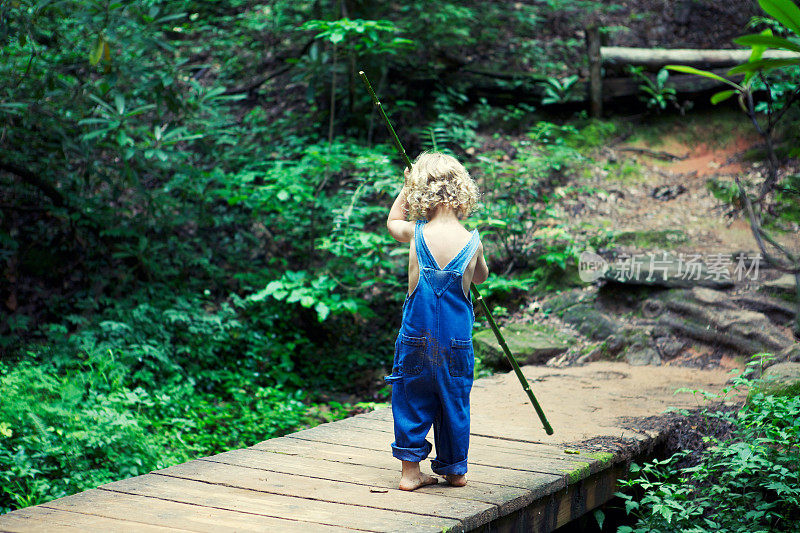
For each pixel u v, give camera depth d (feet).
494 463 12.34
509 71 30.32
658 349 19.80
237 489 10.92
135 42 22.18
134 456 15.49
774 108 27.30
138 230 24.52
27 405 14.96
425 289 10.55
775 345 18.49
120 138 20.62
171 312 21.90
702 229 23.75
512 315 22.62
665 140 28.60
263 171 27.09
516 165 25.45
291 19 30.78
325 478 11.46
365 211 23.00
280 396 20.97
